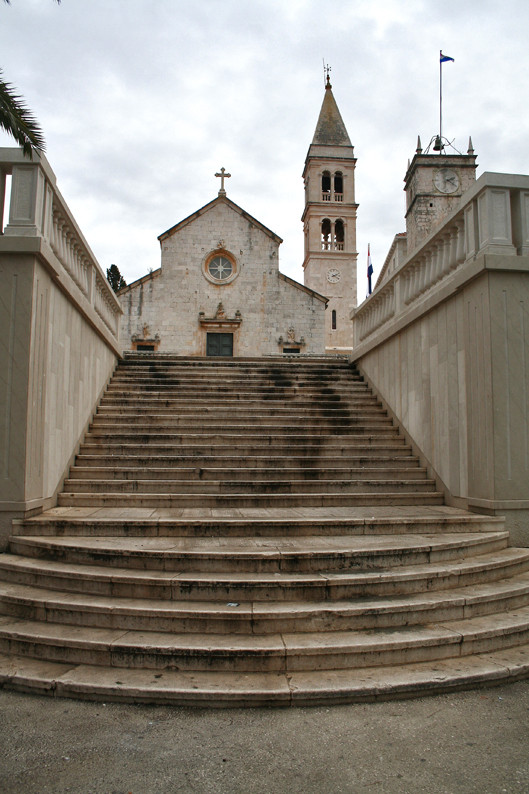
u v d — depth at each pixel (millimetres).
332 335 40938
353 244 42438
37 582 5254
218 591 4805
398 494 7848
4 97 5824
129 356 13352
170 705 3852
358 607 4625
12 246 6332
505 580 5699
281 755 3297
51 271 6930
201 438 9297
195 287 26828
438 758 3275
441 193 30875
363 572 5172
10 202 6504
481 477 6965
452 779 3076
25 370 6352
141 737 3473
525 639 4824
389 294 10859
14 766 3166
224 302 26844
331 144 43781
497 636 4652
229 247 27203
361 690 3904
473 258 7176
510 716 3766
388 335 10344
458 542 5809
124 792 2951
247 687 3889
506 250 6832
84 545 5512
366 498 7734
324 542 5777
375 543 5730
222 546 5520
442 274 8312
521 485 6691
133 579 4887
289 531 6121
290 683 3963
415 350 9203
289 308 27031
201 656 4152
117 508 7215
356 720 3697
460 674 4141
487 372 6809
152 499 7328
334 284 41688
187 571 5141
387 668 4246
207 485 7945
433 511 7223
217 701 3824
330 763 3223
